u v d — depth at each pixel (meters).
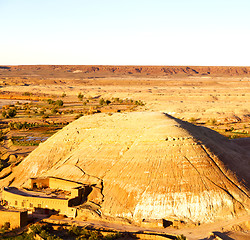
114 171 51.56
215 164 51.12
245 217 44.66
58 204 47.25
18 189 52.50
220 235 40.81
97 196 48.72
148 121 59.06
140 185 48.03
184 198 46.03
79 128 62.34
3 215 44.75
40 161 59.59
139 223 44.25
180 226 43.25
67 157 58.53
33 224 44.25
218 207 45.62
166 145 52.44
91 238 40.06
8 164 70.00
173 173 48.69
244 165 55.69
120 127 58.78
